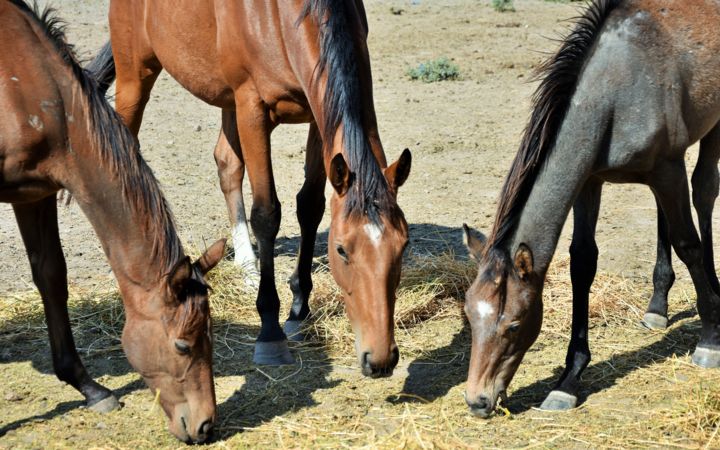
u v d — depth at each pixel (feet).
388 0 57.67
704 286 15.38
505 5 54.03
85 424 14.02
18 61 12.67
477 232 22.50
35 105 12.61
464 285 19.20
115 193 12.57
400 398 14.87
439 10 54.54
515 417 14.06
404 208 24.84
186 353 12.30
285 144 31.48
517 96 36.17
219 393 15.14
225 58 16.87
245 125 16.72
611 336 17.26
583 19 14.33
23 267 20.93
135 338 12.47
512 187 13.30
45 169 12.86
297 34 15.24
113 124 12.81
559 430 13.56
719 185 17.10
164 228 12.61
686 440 13.19
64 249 21.98
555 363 16.10
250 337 17.53
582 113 13.51
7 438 13.58
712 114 15.44
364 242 12.83
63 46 13.09
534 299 13.34
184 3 17.93
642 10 14.35
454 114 33.81
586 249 14.65
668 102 14.23
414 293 18.70
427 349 16.89
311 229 17.62
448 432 13.48
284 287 19.65
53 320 14.35
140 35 19.88
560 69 13.56
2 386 15.39
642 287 19.48
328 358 16.60
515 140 30.73
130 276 12.53
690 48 14.56
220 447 13.12
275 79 16.06
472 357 13.26
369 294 12.80
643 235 22.80
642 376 15.38
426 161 28.73
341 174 13.07
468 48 44.45
